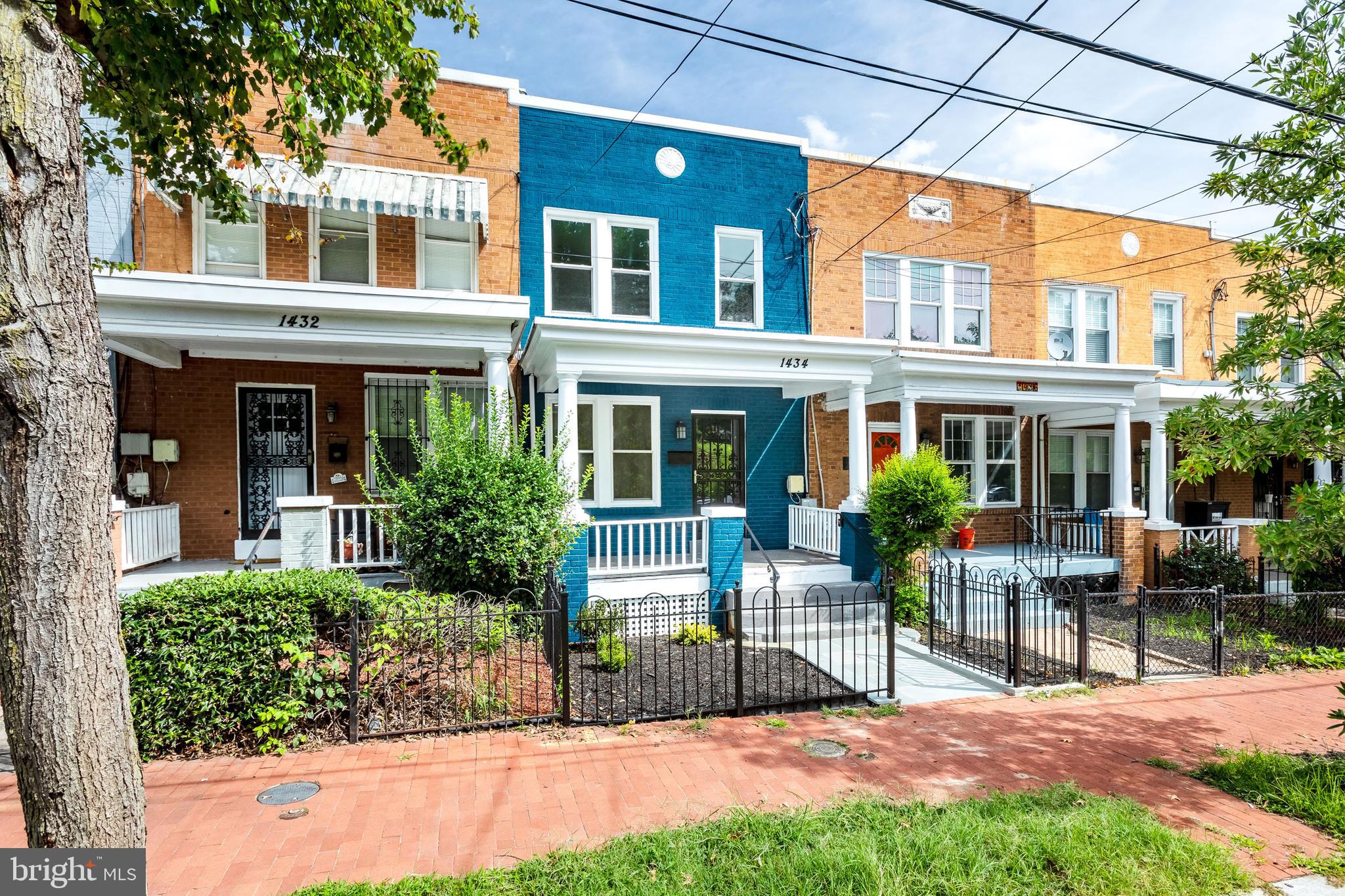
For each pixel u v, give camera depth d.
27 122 2.02
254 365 9.73
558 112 10.62
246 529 9.77
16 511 2.04
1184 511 14.55
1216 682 7.40
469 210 9.06
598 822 4.11
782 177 11.91
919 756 5.23
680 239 11.26
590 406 11.32
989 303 13.21
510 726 5.69
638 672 7.22
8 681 2.07
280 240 9.18
